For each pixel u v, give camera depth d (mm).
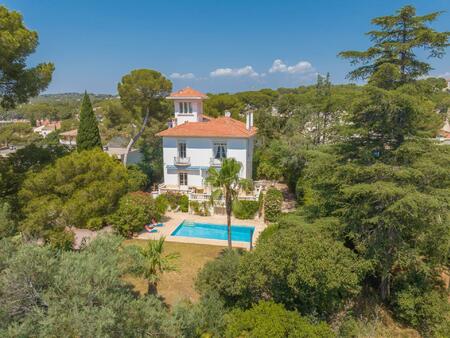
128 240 25453
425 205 14289
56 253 10430
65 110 148625
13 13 19531
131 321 8336
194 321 11734
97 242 11008
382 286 18641
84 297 7660
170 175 37656
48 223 16016
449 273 21219
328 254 14453
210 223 29922
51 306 7652
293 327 12945
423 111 15219
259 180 45688
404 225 16219
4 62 18531
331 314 15891
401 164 16734
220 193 20344
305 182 31031
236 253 17797
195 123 38500
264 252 14625
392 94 14617
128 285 13219
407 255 16469
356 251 18109
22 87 20594
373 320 17156
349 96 18250
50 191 18172
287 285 14344
